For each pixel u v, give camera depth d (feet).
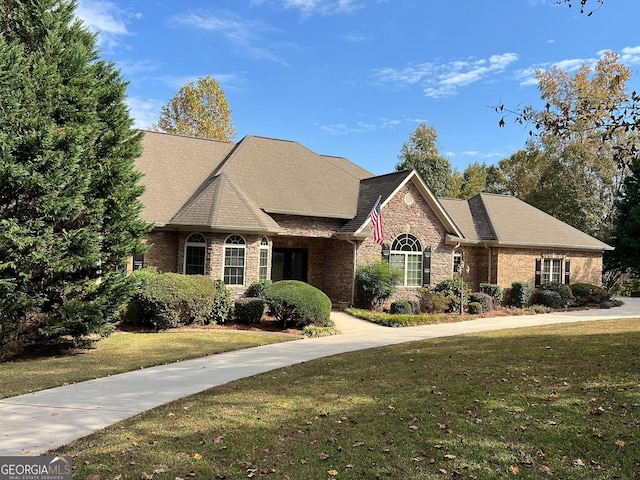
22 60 36.32
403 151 178.19
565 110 27.63
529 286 83.66
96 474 15.35
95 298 40.40
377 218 64.90
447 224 78.33
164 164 71.92
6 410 23.03
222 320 56.24
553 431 18.76
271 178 73.51
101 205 39.47
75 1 41.91
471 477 14.97
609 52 97.91
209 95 129.29
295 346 43.83
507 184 174.19
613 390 23.95
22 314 37.45
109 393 26.50
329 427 19.94
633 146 25.81
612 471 15.31
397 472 15.39
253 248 62.49
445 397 23.98
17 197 35.55
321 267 78.43
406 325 60.34
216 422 20.89
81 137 37.35
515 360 32.83
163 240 63.31
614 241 117.19
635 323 54.80
